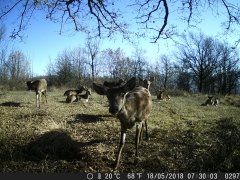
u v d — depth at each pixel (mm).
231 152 8703
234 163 8508
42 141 9805
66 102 21594
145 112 9344
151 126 13805
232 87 69938
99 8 11469
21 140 10414
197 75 68875
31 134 10992
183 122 15531
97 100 24000
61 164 8805
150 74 57125
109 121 14445
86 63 52062
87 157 9234
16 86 42188
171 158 9430
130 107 8516
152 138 11539
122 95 8055
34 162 8953
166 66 68812
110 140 11125
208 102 26641
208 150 9375
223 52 68438
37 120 13609
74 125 13297
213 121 16078
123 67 51156
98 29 11922
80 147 10047
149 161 9062
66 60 52875
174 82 70750
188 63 68750
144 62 54875
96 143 10633
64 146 9633
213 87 72375
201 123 15305
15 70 50438
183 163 8977
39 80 18734
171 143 10922
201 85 68500
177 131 12844
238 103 30297
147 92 10180
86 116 15414
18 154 9344
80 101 21906
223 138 9453
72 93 22266
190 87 72375
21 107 17984
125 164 8984
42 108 17781
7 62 50125
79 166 8711
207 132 12742
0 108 17359
